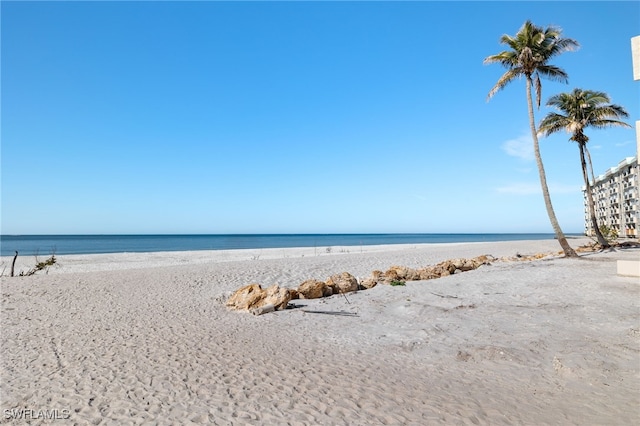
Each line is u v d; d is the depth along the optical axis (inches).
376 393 195.8
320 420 167.5
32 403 190.4
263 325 349.4
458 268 714.8
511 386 200.2
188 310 420.2
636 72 278.1
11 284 599.8
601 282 480.1
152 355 264.2
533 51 771.4
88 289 557.0
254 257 1307.8
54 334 324.2
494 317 340.5
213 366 240.7
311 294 476.1
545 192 805.9
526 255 1064.8
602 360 224.4
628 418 161.3
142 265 1038.4
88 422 169.6
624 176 2498.8
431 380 212.4
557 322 312.7
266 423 165.6
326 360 250.7
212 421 168.2
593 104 969.5
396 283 549.3
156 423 167.5
